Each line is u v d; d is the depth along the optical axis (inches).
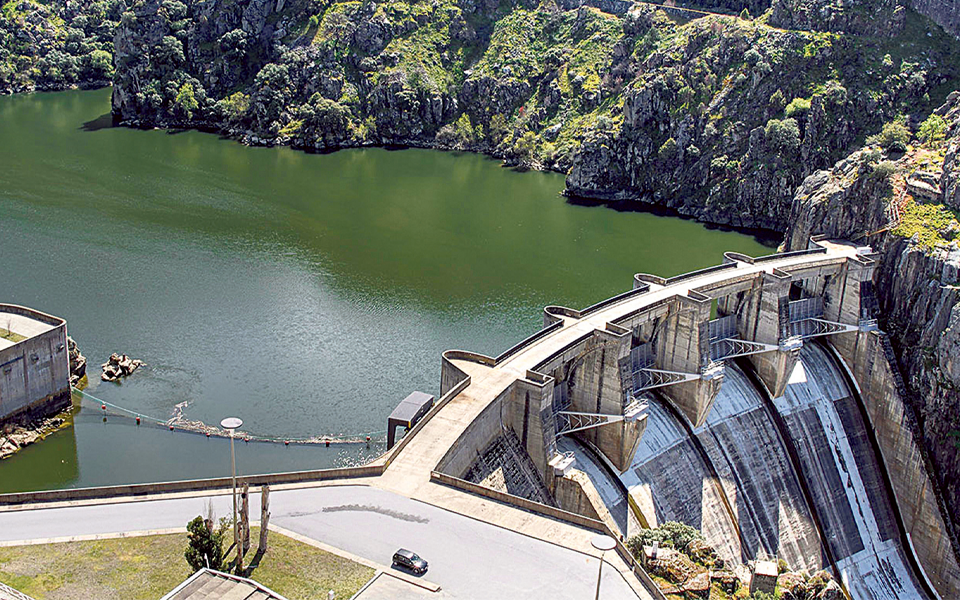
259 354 7559.1
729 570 4749.0
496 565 3789.4
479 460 4884.4
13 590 3457.2
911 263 7426.2
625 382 5541.3
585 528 4047.7
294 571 3693.4
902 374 7278.5
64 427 6427.2
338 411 6761.8
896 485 7116.1
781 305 6638.8
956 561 6742.1
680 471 5910.4
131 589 3585.1
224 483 4254.4
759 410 6658.5
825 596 4788.4
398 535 3944.4
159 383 7022.6
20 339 6353.3
